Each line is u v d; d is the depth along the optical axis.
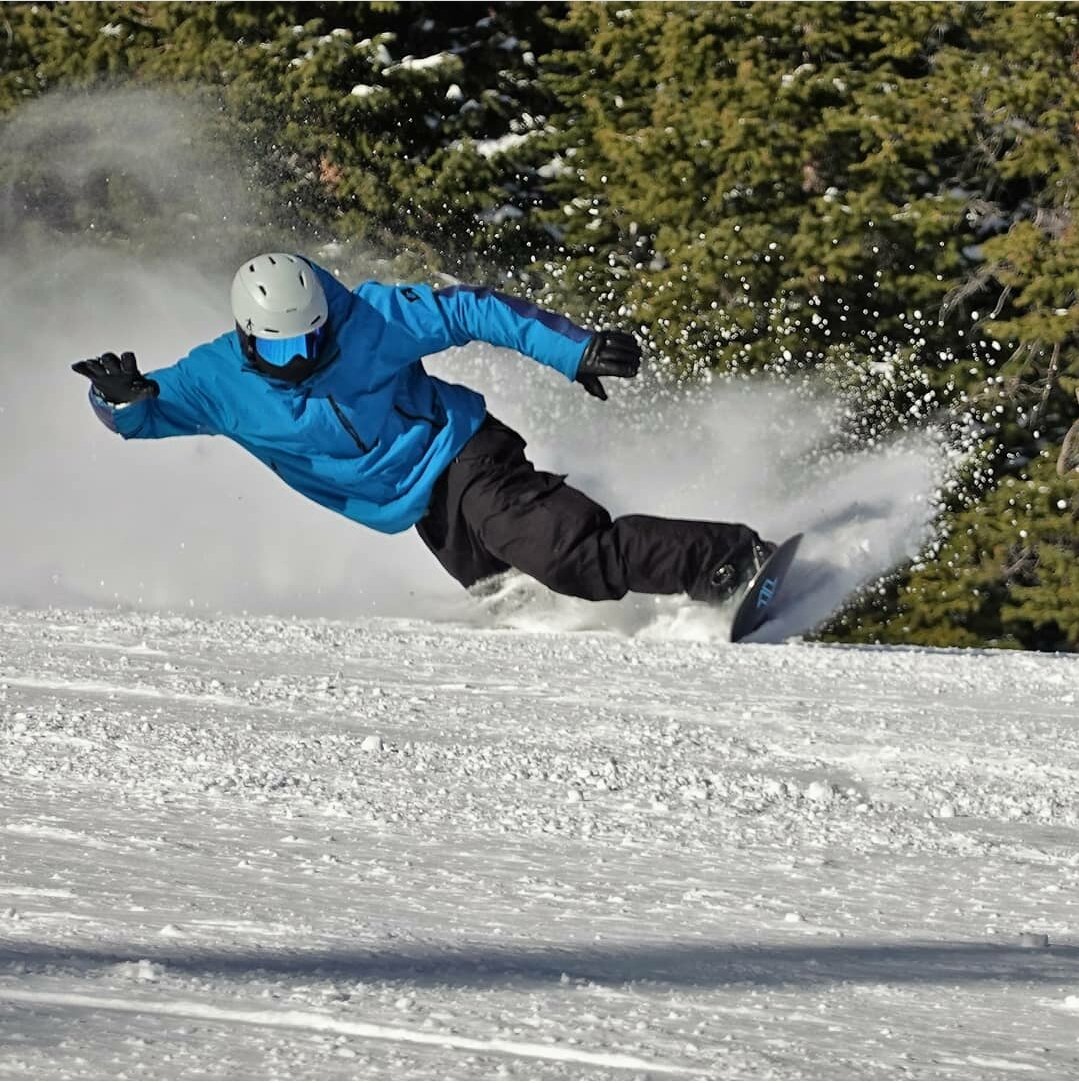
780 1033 3.40
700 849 5.99
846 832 6.53
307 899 4.71
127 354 10.91
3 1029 3.12
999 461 36.22
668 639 14.02
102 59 37.16
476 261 36.84
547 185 37.88
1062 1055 3.33
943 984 4.00
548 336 11.01
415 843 5.77
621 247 37.69
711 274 35.00
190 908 4.48
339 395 11.25
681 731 9.02
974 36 36.44
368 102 36.03
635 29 37.12
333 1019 3.31
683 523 12.72
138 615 14.27
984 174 36.94
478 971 3.88
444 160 36.25
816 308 35.56
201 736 7.95
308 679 10.39
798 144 35.66
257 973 3.72
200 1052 3.01
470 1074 2.97
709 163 36.00
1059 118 35.03
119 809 6.10
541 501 12.19
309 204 36.69
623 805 6.84
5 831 5.55
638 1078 3.02
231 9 36.91
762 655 12.96
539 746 8.31
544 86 38.41
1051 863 6.12
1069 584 34.50
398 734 8.48
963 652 14.59
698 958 4.19
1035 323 34.28
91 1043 3.04
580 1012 3.47
